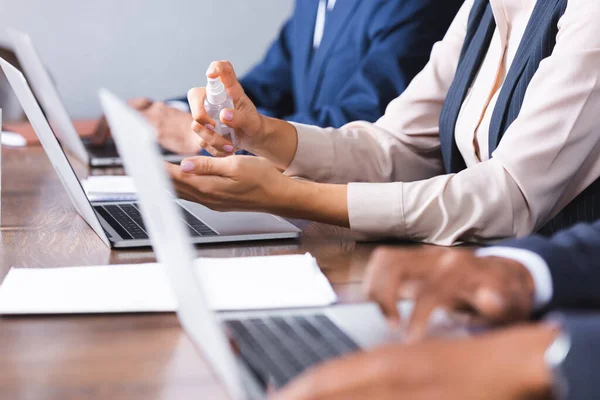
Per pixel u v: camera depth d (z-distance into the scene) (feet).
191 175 4.25
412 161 6.14
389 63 8.92
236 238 4.30
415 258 2.53
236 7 14.28
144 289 3.26
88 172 7.16
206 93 5.43
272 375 2.23
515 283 2.43
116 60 14.16
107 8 13.96
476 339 1.93
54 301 3.13
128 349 2.68
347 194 4.35
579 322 1.88
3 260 3.92
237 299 3.05
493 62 5.56
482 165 4.49
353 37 9.55
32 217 5.01
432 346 1.90
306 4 10.82
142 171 2.31
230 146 5.47
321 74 10.08
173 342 2.74
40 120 4.36
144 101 8.32
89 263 3.83
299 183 4.38
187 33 14.25
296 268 3.48
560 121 4.37
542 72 4.51
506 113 5.05
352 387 1.83
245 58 14.47
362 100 8.90
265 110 10.92
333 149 5.86
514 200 4.33
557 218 4.88
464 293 2.40
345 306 2.90
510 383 1.82
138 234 4.28
